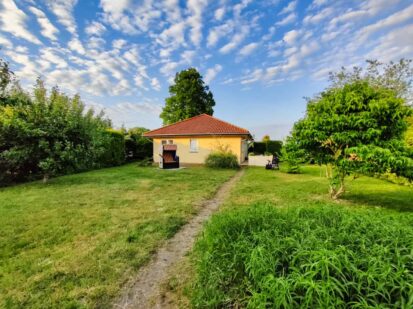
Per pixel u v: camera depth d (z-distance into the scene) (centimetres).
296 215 253
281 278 129
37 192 651
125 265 266
